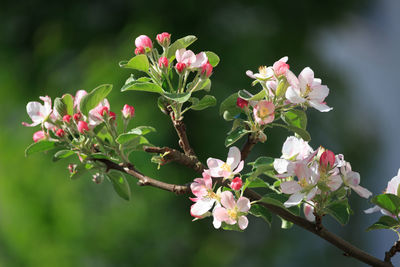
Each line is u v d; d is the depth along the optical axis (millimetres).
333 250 10266
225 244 8672
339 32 12570
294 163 2027
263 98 2256
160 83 2266
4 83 10586
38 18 11734
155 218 7816
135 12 10625
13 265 7727
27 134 8258
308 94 2143
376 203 2074
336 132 10859
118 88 7961
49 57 10836
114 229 7656
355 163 11195
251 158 8945
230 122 8883
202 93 8844
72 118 2295
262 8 10734
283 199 2186
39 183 7695
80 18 11234
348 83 11469
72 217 7594
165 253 7957
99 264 7723
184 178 7832
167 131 7957
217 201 2070
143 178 2240
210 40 9875
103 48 10156
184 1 10062
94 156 2293
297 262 9836
